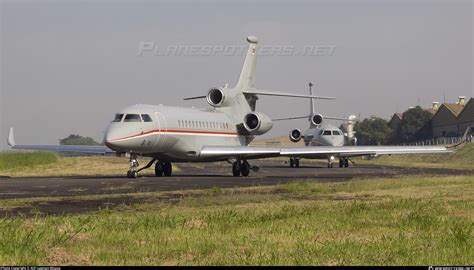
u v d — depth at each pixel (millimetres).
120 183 46844
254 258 16578
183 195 35938
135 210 28141
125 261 16141
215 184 46125
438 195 35938
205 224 23062
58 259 16406
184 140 58438
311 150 57000
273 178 55656
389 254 17062
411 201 31266
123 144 53281
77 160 92688
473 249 17641
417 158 146750
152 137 55125
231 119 66562
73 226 21859
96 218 24297
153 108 56812
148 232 20703
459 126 162375
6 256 16625
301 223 23359
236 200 32781
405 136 178000
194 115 60844
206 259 16547
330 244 18547
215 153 59125
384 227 22531
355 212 26609
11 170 74188
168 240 19391
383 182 44375
